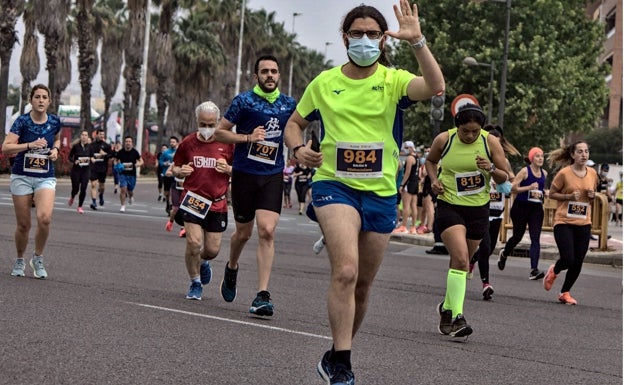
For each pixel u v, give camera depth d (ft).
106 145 92.99
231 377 21.27
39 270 36.42
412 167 77.15
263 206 30.76
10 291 32.07
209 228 33.99
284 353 24.52
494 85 152.56
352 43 19.56
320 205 19.66
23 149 35.35
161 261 46.29
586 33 166.50
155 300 32.71
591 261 65.46
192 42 247.29
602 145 226.17
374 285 43.14
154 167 225.97
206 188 33.47
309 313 32.30
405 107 20.02
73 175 83.82
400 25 19.01
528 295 43.83
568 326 34.04
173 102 271.08
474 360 25.68
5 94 143.33
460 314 28.96
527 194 50.01
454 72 158.61
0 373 20.18
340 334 18.76
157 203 110.32
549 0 155.63
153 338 25.35
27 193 35.94
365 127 19.80
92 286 35.22
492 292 40.83
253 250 57.36
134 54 218.38
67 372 20.71
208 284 38.99
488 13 156.56
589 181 41.37
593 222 67.92
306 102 20.44
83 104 193.67
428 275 49.52
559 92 153.79
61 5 164.76
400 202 87.61
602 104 167.22
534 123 158.40
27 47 202.39
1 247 46.75
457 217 30.89
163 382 20.39
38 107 35.78
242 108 30.68
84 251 48.42
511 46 153.69
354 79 20.06
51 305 29.68
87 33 192.24
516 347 28.50
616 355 28.09
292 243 65.72
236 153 31.19
